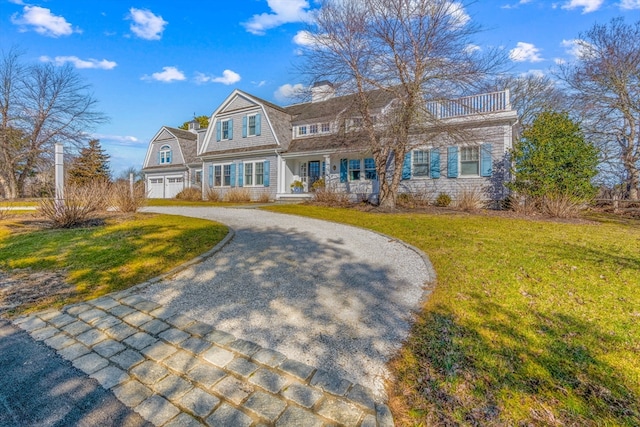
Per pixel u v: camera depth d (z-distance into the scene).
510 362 2.49
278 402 2.14
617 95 16.16
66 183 10.09
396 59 11.44
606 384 2.23
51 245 5.97
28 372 2.43
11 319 3.25
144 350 2.74
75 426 1.93
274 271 4.79
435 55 11.17
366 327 3.17
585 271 4.54
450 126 11.84
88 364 2.54
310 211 11.94
